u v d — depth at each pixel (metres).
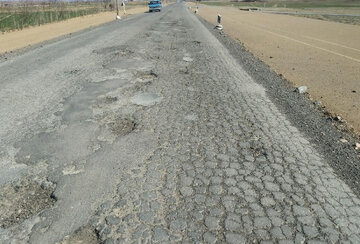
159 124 4.43
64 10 36.12
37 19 24.48
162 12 36.16
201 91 6.07
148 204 2.68
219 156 3.56
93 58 8.91
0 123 4.43
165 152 3.62
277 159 3.54
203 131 4.24
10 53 10.17
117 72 7.30
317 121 4.78
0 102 5.30
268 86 6.63
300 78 7.49
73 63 8.27
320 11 46.44
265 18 29.86
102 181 3.03
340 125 4.67
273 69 8.45
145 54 9.59
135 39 12.80
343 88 6.68
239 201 2.75
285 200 2.80
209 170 3.25
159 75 7.15
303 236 2.38
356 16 34.19
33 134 4.08
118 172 3.19
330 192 2.96
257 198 2.81
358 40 14.83
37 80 6.66
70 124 4.39
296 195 2.88
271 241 2.31
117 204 2.68
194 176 3.13
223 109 5.12
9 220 2.51
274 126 4.51
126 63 8.28
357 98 5.99
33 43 12.59
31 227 2.43
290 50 11.69
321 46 12.80
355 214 2.66
